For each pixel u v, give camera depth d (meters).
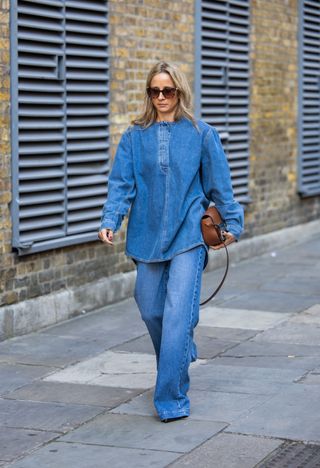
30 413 6.12
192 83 11.12
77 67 8.97
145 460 5.27
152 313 6.04
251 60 12.55
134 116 9.92
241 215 6.01
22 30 8.25
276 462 5.24
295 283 10.77
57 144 8.78
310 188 14.47
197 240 5.89
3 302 8.09
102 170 9.37
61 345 7.92
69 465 5.22
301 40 14.05
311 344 7.93
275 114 13.34
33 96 8.42
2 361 7.41
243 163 12.39
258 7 12.68
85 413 6.12
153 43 10.23
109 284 9.48
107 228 5.92
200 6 11.12
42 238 8.48
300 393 6.49
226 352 7.66
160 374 5.89
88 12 9.16
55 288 8.76
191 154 5.93
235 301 9.74
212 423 5.87
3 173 8.03
